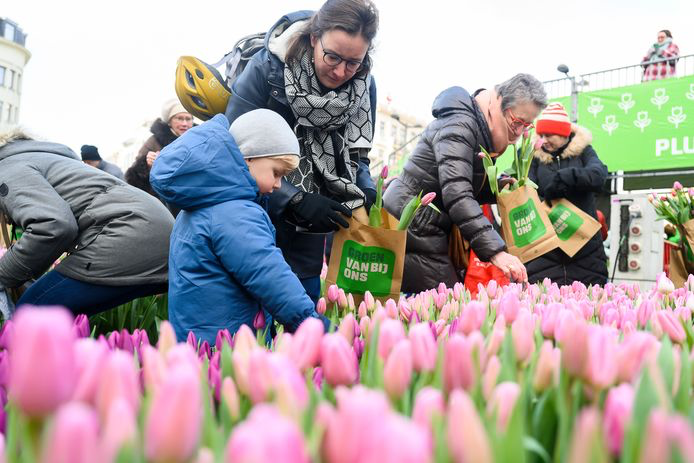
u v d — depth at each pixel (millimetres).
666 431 554
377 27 3055
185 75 3541
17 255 2949
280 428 510
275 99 3271
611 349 900
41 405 598
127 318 3762
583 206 5160
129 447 587
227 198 2471
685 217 5102
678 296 2893
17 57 71938
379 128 56250
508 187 4102
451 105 3887
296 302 2324
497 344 1263
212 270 2434
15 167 3102
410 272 4039
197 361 1046
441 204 4008
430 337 1051
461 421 599
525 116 3824
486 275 3939
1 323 3322
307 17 3314
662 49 10812
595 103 11188
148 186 5539
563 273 4988
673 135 10562
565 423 816
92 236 3152
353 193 3293
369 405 590
